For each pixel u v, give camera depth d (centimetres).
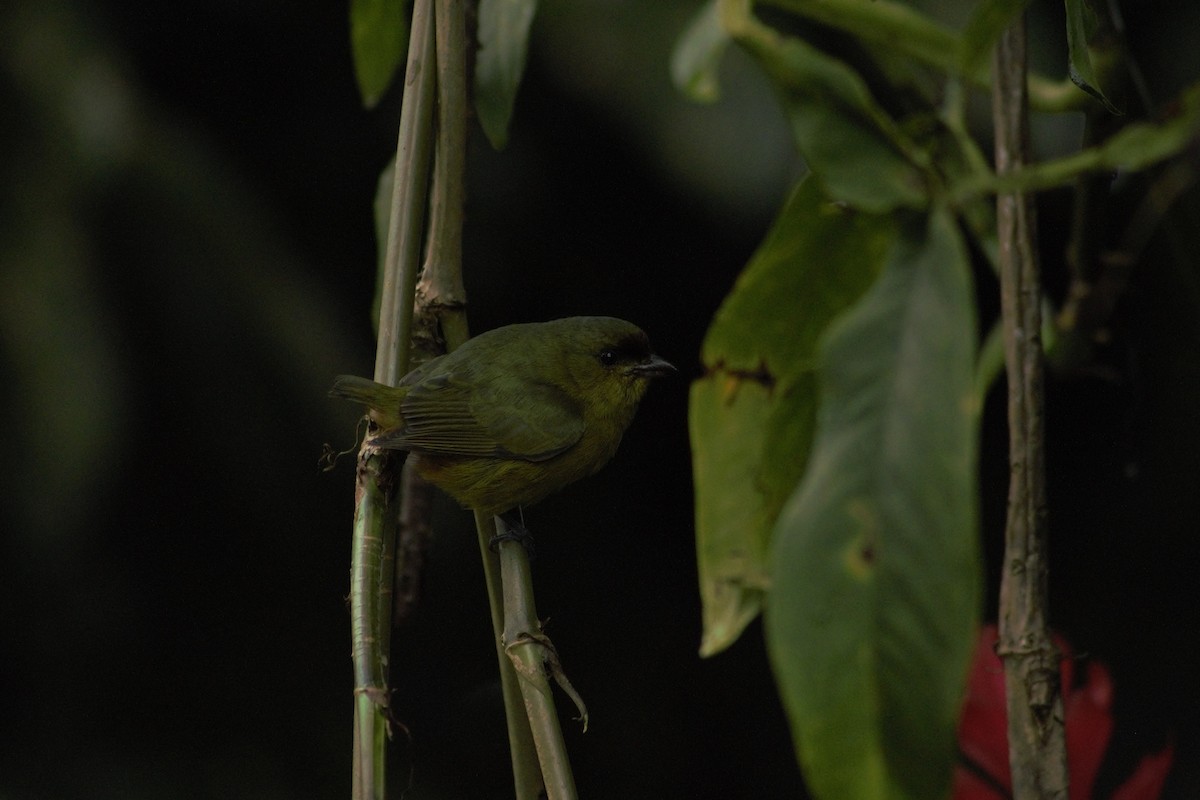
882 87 523
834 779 276
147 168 1021
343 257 1233
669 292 1305
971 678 371
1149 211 510
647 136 995
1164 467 1128
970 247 881
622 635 1436
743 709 1445
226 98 1225
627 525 1457
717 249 1280
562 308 1288
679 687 1439
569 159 1213
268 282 1072
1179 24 1031
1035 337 341
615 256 1278
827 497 286
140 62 1179
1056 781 324
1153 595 1262
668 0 1019
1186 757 1229
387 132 1245
